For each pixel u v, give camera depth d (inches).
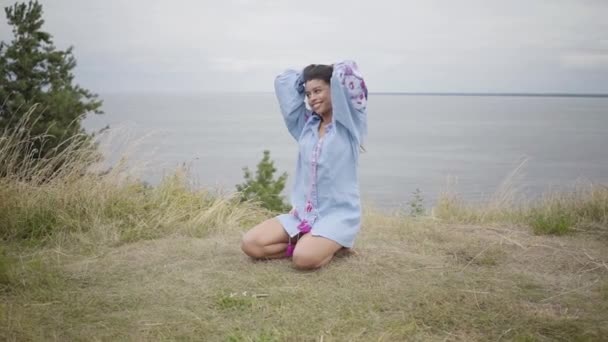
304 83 153.4
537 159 3774.6
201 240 175.6
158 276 138.4
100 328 107.9
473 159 4023.1
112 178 204.1
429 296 125.0
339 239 144.9
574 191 237.6
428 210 243.3
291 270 143.6
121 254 157.9
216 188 233.3
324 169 146.3
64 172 204.1
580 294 130.6
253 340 102.6
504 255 163.5
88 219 187.3
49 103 335.0
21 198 186.4
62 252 159.5
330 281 135.2
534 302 125.6
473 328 110.0
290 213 156.9
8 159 203.2
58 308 117.3
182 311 115.3
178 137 6146.7
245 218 217.8
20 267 141.7
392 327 108.5
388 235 186.4
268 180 394.6
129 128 217.9
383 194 2017.7
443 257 160.1
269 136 6889.8
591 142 5954.7
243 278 136.4
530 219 216.5
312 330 107.6
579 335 105.7
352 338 104.0
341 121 143.6
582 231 196.1
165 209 201.5
